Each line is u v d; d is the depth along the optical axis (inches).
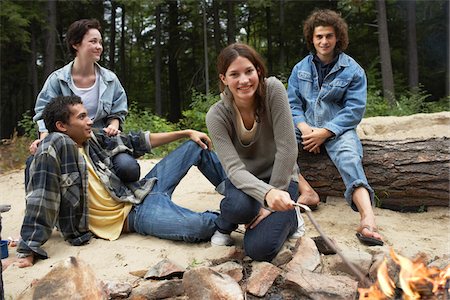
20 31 534.3
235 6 796.6
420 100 434.3
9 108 813.9
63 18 765.3
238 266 111.3
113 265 117.6
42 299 86.8
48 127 136.1
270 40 779.4
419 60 696.4
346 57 153.9
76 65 154.3
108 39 915.4
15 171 244.5
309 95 158.4
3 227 157.3
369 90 475.5
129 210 138.2
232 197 114.8
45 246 132.6
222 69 111.3
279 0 741.3
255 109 115.6
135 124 361.1
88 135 136.9
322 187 159.9
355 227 137.7
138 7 729.6
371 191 136.1
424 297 95.8
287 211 113.7
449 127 173.8
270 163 122.3
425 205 155.1
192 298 98.1
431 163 148.3
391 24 704.4
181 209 132.7
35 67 658.8
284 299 102.9
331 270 113.0
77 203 130.0
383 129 186.7
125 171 141.6
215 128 117.4
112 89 158.7
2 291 93.0
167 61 870.4
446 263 107.5
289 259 113.8
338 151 145.1
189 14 782.5
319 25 149.6
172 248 126.3
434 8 698.8
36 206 123.3
